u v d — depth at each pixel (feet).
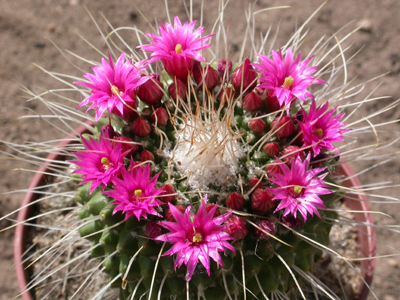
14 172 0.98
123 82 0.52
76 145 0.74
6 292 0.88
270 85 0.52
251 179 0.51
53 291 0.73
